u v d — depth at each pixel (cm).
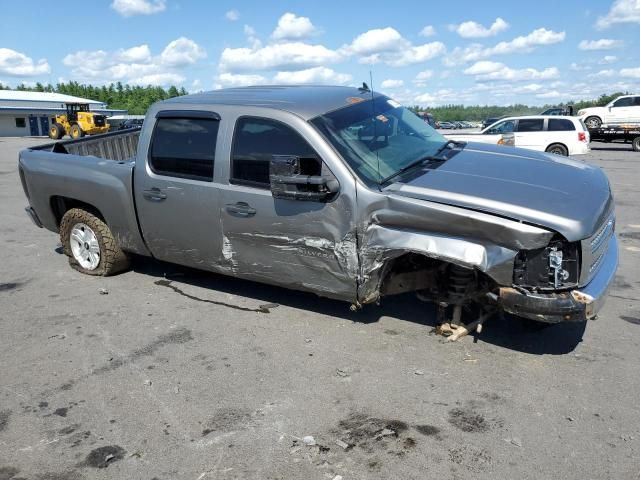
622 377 378
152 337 460
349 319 481
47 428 339
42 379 397
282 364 407
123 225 561
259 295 544
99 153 736
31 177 629
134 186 534
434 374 387
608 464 293
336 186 412
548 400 352
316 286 444
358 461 301
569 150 1869
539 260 360
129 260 613
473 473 289
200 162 485
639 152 2361
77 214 602
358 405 353
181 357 424
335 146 422
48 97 6950
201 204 485
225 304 525
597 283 379
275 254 455
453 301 426
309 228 429
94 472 300
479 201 373
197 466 301
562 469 290
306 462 301
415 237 387
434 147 496
